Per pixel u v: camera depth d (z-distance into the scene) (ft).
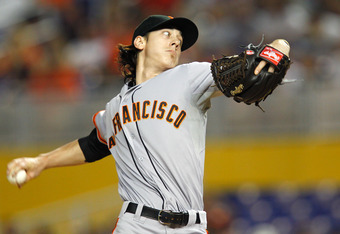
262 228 112.16
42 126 112.88
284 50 33.50
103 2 144.36
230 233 111.24
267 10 140.56
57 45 138.31
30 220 107.34
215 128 108.27
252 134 107.55
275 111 107.24
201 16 137.39
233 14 138.72
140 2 143.23
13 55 133.90
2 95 119.44
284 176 106.01
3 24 149.79
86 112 112.37
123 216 36.40
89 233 105.50
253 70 33.06
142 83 37.60
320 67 122.72
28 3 153.07
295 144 106.11
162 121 35.81
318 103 106.01
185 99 36.01
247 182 106.73
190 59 125.39
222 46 131.85
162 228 35.45
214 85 35.29
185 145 35.68
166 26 38.68
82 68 127.54
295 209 112.37
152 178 35.65
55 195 111.65
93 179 111.14
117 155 38.22
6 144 112.68
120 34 137.49
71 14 143.54
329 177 104.63
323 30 137.49
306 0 144.15
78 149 42.98
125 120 36.91
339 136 104.68
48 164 43.14
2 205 111.55
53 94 115.65
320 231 111.86
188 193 35.96
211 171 107.55
